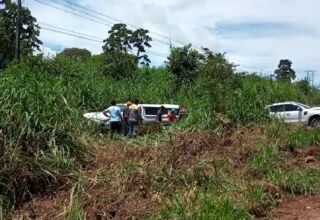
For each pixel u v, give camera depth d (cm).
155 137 1305
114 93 2523
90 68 3297
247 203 884
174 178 976
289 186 1023
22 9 3997
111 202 866
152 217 810
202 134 1308
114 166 1017
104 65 3400
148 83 3231
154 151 1135
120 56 3500
